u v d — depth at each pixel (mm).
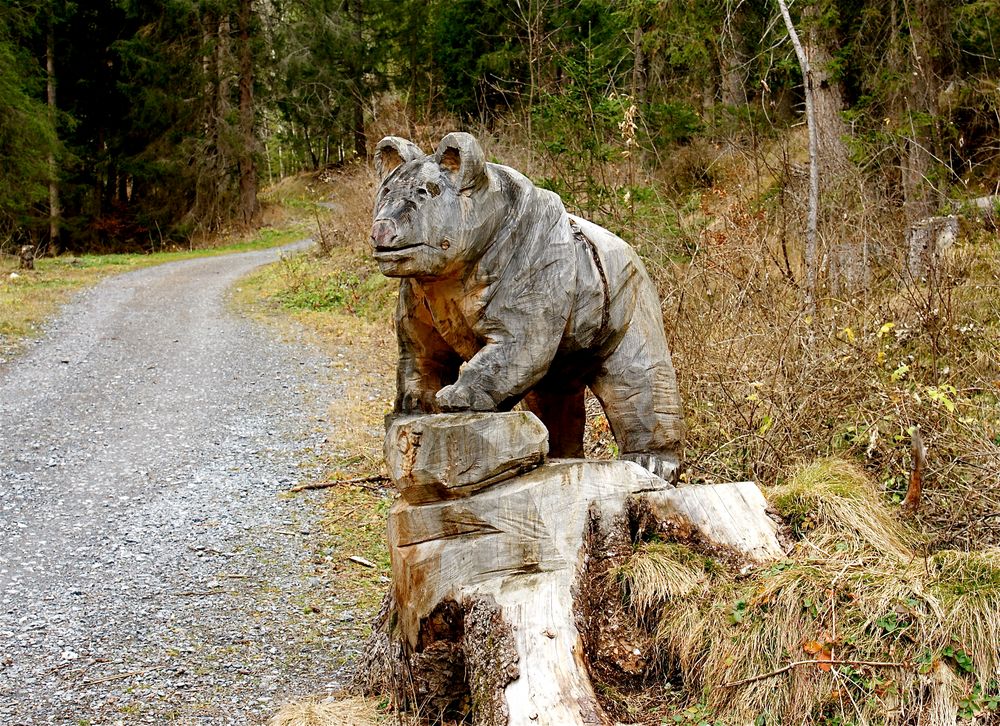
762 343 5570
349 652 4602
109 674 4445
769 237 6961
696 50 9547
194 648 4715
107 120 27328
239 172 27859
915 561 3354
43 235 26016
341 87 28406
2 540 6242
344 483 7090
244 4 26172
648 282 3984
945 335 5383
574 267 3496
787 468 4816
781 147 7898
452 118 15688
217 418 9008
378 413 8906
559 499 3391
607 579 3359
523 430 3369
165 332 12977
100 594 5418
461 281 3412
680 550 3453
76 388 10094
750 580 3348
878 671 2973
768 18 10047
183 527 6438
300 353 11492
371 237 3209
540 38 13180
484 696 3031
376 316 12977
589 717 2896
